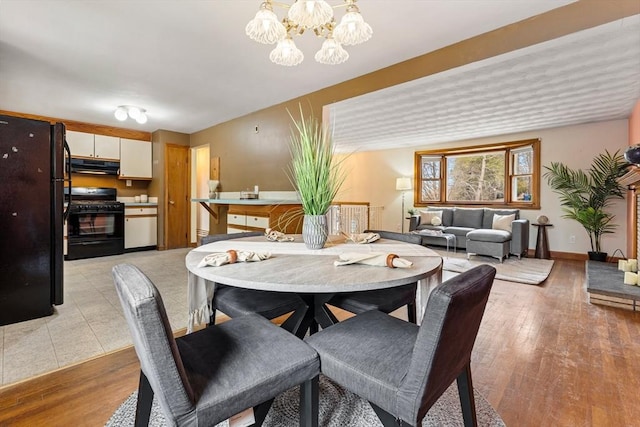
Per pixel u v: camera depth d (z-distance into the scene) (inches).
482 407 56.6
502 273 157.8
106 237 198.7
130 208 211.0
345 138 243.1
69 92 143.6
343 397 59.0
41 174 96.3
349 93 126.8
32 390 61.1
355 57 106.7
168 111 174.6
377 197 301.1
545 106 159.8
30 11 80.7
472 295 34.7
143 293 29.7
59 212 100.5
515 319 98.0
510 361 72.9
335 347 42.1
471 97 145.7
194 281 62.2
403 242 78.4
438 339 32.1
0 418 53.2
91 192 207.5
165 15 82.7
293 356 39.6
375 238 79.4
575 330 89.7
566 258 201.8
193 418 31.4
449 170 264.5
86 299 113.2
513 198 230.5
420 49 101.1
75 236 185.8
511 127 205.3
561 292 126.7
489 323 95.0
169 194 224.1
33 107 166.7
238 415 38.9
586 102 153.8
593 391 61.6
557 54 102.8
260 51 102.8
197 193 246.2
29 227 94.2
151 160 229.6
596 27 75.8
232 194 192.7
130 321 32.7
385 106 158.4
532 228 215.6
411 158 280.2
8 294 91.2
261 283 42.6
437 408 56.2
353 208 279.9
